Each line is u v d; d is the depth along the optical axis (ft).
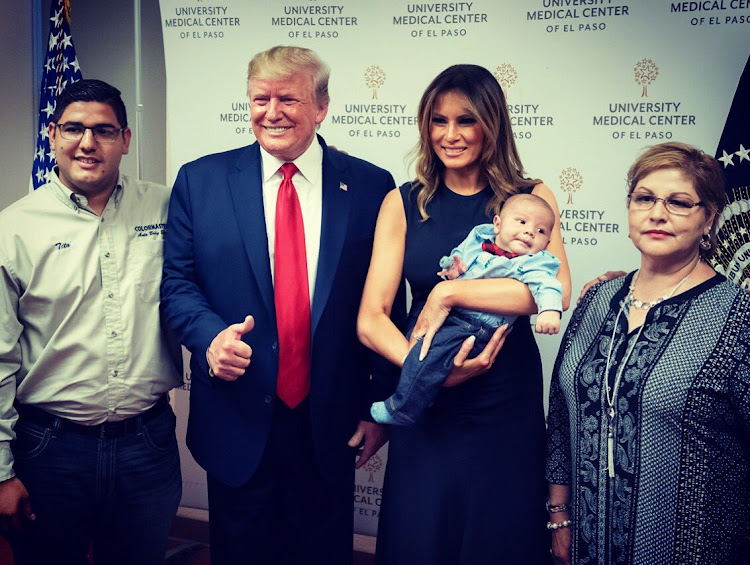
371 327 6.54
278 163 6.94
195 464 10.23
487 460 6.17
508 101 8.63
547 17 8.43
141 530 7.23
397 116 8.99
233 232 6.79
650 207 5.18
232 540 7.09
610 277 8.46
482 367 5.91
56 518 6.92
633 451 5.17
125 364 6.93
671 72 8.16
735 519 5.02
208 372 6.56
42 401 6.83
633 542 5.20
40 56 11.32
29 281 6.79
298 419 6.90
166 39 9.53
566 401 5.82
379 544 6.88
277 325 6.79
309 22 9.11
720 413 4.92
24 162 11.28
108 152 6.79
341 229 6.88
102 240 6.95
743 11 7.91
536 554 6.26
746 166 8.05
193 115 9.54
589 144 8.46
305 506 7.15
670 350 5.08
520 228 5.97
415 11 8.80
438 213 6.46
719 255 8.16
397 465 6.49
